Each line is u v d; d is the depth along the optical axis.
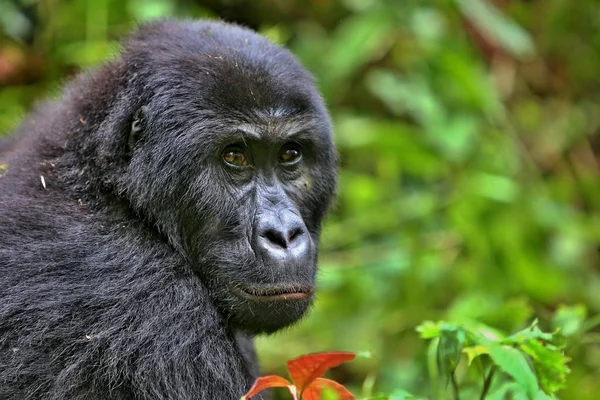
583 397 12.12
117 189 8.13
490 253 14.38
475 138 15.00
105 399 7.30
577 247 15.10
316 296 9.10
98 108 8.41
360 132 14.80
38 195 7.95
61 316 7.25
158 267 7.91
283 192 8.50
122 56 8.77
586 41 17.55
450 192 14.95
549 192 16.17
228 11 15.54
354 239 14.39
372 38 14.49
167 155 8.16
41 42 13.61
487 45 16.88
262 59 8.55
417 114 15.14
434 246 14.36
